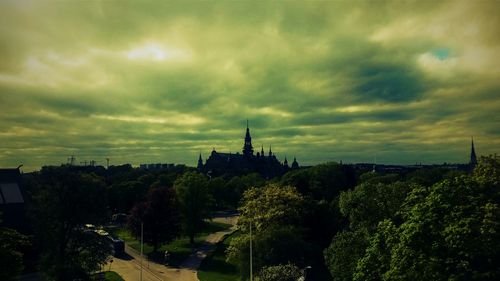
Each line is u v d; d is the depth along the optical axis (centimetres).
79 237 5981
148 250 8625
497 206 3069
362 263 3691
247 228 6906
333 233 7012
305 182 9919
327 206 7531
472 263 2967
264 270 4809
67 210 6019
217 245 8906
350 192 5988
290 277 4675
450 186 3366
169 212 8438
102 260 6041
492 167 3794
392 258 3300
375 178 11194
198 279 6462
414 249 3186
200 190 9544
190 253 8375
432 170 12425
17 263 4403
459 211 3139
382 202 5569
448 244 2983
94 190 6228
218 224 12288
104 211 6350
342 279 4528
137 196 13262
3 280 4188
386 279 3200
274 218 6494
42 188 6122
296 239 5681
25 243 4788
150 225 8200
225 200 15388
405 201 3916
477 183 3403
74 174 6184
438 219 3228
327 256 5016
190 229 9319
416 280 3072
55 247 5912
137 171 19900
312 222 7081
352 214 5712
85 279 5716
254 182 15775
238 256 5809
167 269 7131
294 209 6825
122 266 7288
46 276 5781
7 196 7556
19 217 7494
